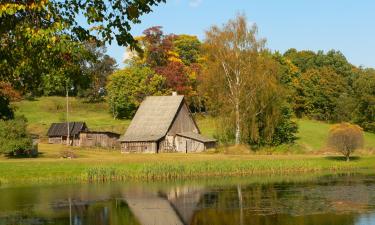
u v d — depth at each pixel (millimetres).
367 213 29656
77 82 14656
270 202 34656
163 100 87938
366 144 88500
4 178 50000
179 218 29906
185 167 54562
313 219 28203
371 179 47656
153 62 125875
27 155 67312
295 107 115438
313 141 88812
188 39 132625
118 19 13273
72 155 68000
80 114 123938
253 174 55812
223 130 75062
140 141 80938
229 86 74250
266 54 74375
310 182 46312
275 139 78562
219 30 74875
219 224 27766
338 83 117312
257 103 73500
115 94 117875
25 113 120125
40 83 14547
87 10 12734
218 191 41406
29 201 36875
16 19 12680
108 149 87375
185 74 117938
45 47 13000
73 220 29688
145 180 51094
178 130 85875
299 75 121250
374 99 101312
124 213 31859
